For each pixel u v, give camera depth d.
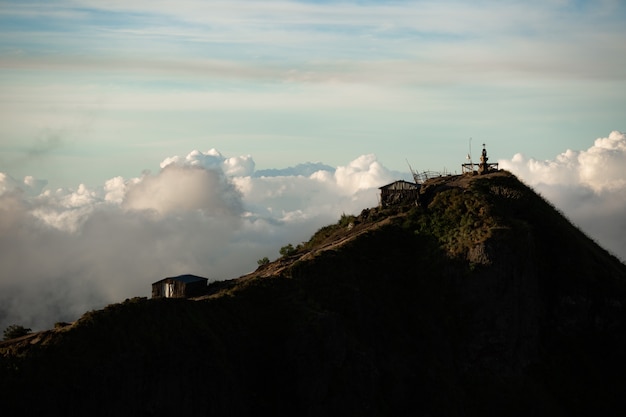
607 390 121.56
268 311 108.62
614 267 137.62
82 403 87.69
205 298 107.25
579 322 127.50
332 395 102.62
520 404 115.88
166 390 93.69
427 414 110.44
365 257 123.31
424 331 118.31
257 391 101.75
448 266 122.94
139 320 96.25
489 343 119.44
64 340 90.81
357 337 111.44
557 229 136.00
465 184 143.88
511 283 122.25
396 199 144.75
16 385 85.44
